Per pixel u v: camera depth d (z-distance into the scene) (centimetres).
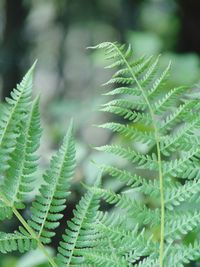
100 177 101
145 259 98
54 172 99
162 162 101
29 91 98
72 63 848
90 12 738
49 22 773
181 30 416
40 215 99
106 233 99
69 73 855
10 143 98
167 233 99
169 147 101
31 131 98
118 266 97
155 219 99
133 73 101
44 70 843
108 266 98
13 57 687
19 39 714
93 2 732
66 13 759
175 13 435
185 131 101
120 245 99
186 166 100
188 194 99
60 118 383
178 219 99
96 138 605
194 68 248
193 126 101
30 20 752
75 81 861
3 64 668
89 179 223
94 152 253
